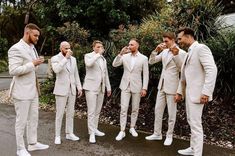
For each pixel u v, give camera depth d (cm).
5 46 1898
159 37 607
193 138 384
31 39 394
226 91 568
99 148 429
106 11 848
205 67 358
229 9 847
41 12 902
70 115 463
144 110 593
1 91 969
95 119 487
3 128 526
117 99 641
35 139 418
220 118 533
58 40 933
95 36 871
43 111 673
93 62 454
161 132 491
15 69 372
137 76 472
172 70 437
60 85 442
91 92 461
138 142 456
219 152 420
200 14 671
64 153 407
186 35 383
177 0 712
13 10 1994
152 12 943
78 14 848
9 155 398
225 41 570
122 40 658
